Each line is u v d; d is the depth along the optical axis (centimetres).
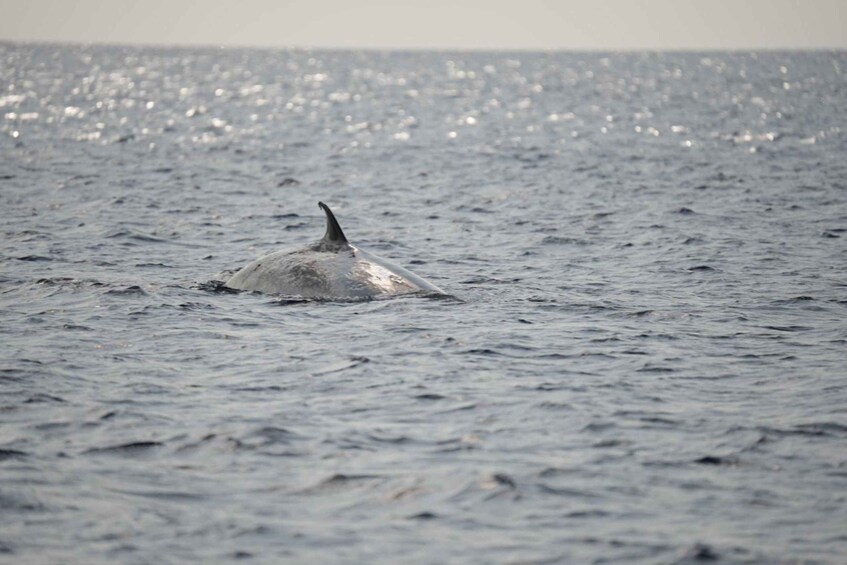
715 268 9331
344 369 6003
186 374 5897
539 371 6022
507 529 3956
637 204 13800
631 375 5969
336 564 3675
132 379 5788
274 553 3750
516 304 7719
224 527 3947
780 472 4516
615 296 8144
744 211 13025
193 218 12225
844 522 4012
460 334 6775
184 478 4403
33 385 5647
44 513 4053
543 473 4478
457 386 5712
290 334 6731
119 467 4512
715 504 4184
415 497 4228
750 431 5009
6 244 10050
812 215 12612
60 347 6412
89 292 7850
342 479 4397
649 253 10150
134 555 3722
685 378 5925
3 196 13688
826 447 4803
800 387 5762
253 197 14438
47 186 14888
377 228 11806
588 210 13262
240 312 7262
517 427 5059
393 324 6975
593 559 3719
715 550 3778
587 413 5272
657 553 3762
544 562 3697
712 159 19975
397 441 4853
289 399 5462
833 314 7575
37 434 4900
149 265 9231
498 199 14412
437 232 11519
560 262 9681
